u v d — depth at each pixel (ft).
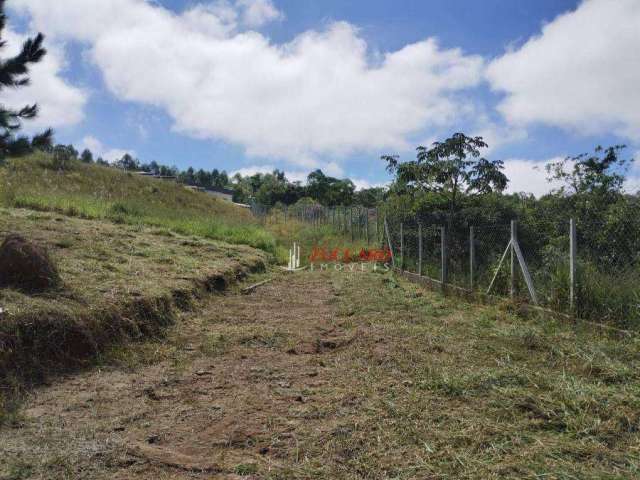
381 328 19.40
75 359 14.82
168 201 110.22
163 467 8.91
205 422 11.00
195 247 39.42
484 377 12.99
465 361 14.80
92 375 14.25
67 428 10.55
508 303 22.40
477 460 8.89
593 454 9.09
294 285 34.71
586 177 30.58
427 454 9.22
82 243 28.19
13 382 12.66
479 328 18.97
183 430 10.59
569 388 12.05
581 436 9.87
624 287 17.98
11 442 9.68
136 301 19.03
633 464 8.65
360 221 69.26
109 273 22.59
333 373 14.37
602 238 22.18
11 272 17.06
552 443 9.52
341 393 12.52
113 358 15.60
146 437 10.21
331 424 10.66
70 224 35.58
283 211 120.16
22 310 14.69
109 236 33.63
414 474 8.55
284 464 9.05
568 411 10.90
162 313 20.27
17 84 28.60
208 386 13.48
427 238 37.42
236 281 32.78
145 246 33.32
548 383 12.50
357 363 15.15
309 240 74.79
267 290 31.81
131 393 12.92
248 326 20.99
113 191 95.71
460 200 40.24
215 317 22.72
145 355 16.34
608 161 30.45
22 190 52.75
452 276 30.17
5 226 29.09
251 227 67.21
